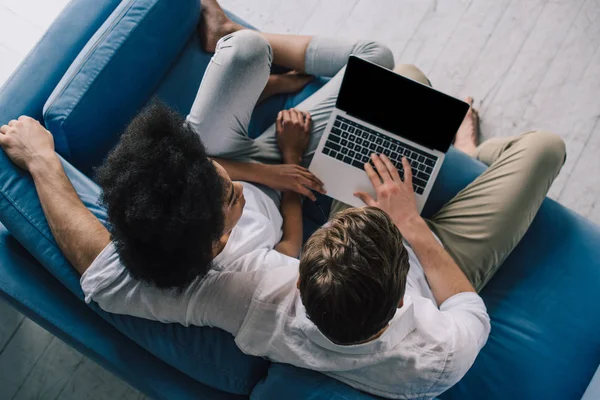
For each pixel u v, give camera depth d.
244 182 1.11
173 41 1.18
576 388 1.06
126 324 0.92
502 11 1.70
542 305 1.14
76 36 1.13
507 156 1.16
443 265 1.04
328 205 1.25
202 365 0.91
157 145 0.69
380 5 1.73
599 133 1.62
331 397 0.82
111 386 1.47
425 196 1.16
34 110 1.07
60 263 0.93
